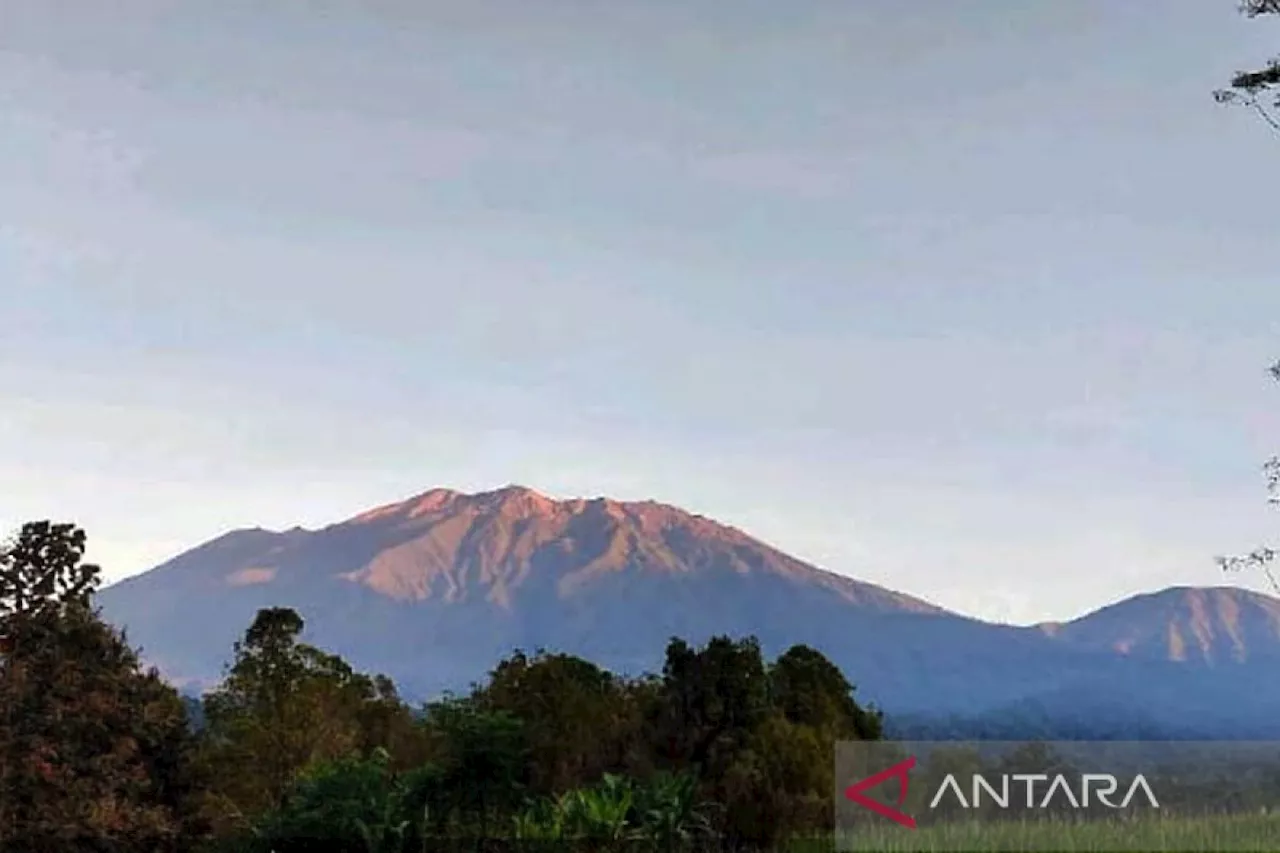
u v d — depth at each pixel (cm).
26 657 3234
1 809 3052
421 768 3375
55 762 3175
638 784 3441
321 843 3300
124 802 3228
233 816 3528
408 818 3241
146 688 3453
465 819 3256
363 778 3359
